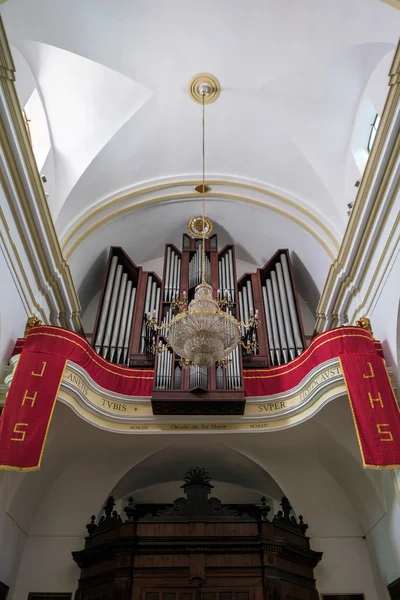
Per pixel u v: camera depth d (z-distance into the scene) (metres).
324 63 9.72
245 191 12.92
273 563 8.48
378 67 8.99
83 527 10.25
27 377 7.59
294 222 12.46
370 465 7.07
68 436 9.55
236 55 10.28
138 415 9.66
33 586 9.65
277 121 11.26
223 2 9.26
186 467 11.46
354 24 8.60
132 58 10.14
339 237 11.30
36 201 8.58
